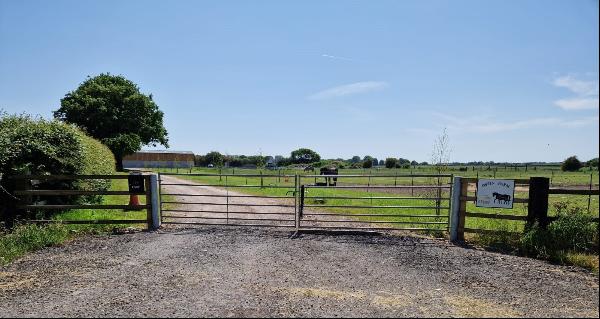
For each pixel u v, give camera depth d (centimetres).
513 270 757
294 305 571
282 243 973
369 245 960
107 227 1140
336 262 806
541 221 930
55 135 1251
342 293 624
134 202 1505
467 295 620
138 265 778
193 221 1318
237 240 1002
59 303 579
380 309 559
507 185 967
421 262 810
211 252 880
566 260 813
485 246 959
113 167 2091
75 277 702
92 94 4888
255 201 1917
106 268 757
